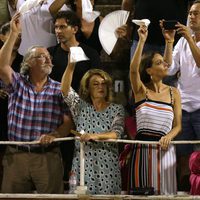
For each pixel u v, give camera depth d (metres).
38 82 20.39
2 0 25.20
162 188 19.72
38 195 19.00
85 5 23.09
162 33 22.97
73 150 21.75
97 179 19.59
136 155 19.92
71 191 19.61
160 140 19.53
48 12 23.75
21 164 19.97
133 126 21.88
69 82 19.97
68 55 21.91
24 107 20.12
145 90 20.20
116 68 25.98
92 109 20.06
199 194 19.42
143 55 20.61
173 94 20.36
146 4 23.48
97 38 24.20
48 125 20.12
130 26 24.59
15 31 20.02
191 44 21.28
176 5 23.56
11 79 20.20
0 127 22.14
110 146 19.86
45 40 23.73
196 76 21.69
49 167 19.98
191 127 21.64
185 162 21.61
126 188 20.45
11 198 19.05
